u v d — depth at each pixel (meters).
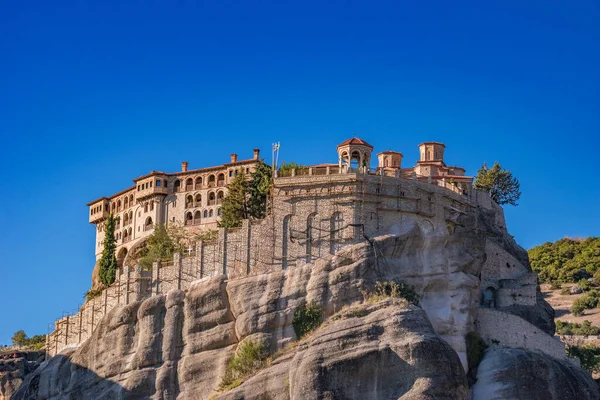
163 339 103.12
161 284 108.31
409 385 84.19
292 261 99.12
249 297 98.25
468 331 97.44
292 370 87.69
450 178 117.75
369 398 84.50
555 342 97.75
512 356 93.88
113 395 104.19
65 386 113.69
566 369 94.50
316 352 86.88
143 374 102.25
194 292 102.88
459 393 85.44
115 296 114.00
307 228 99.50
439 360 85.12
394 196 100.06
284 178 101.69
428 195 102.38
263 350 94.75
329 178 99.75
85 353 111.19
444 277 98.69
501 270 110.69
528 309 106.44
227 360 97.56
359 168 101.19
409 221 99.75
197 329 101.19
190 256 107.38
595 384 97.12
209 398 95.38
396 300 90.88
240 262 102.25
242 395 89.88
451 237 100.88
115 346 107.25
